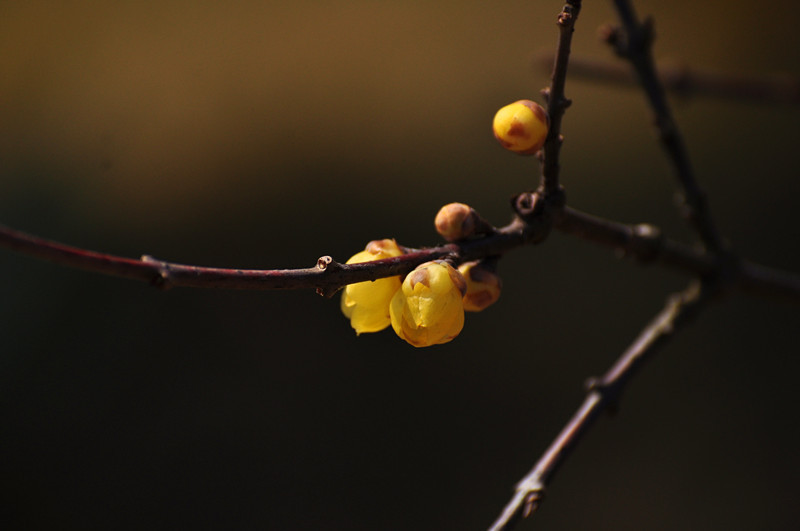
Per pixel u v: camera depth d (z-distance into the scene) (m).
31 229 1.53
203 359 1.43
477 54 1.73
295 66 1.77
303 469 1.32
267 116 1.68
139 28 1.79
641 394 1.36
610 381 0.62
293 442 1.34
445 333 0.54
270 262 1.52
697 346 1.39
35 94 1.69
